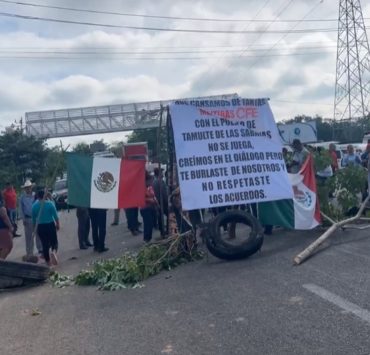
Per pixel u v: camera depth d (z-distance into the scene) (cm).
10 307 1086
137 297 1031
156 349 715
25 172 5034
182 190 1314
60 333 852
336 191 1455
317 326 722
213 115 1373
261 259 1202
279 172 1374
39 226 1503
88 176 1562
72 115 5772
